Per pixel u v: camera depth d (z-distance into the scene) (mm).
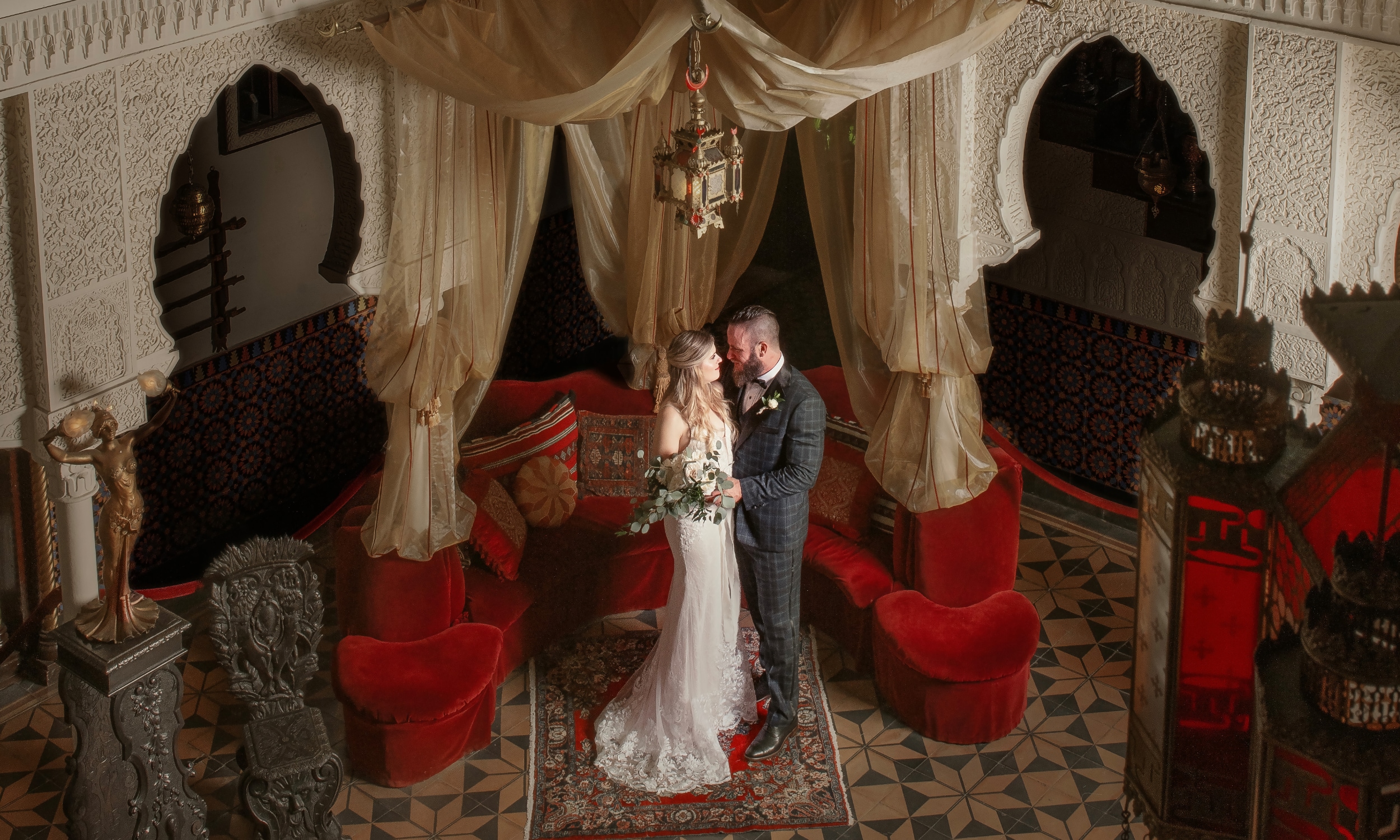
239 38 5145
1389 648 2338
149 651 5086
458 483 6512
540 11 5125
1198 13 5117
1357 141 4887
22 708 6422
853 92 4980
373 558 6098
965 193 5906
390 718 5852
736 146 5199
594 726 6363
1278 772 2488
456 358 5867
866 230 5895
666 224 6586
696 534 5801
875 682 6652
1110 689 6609
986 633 6234
